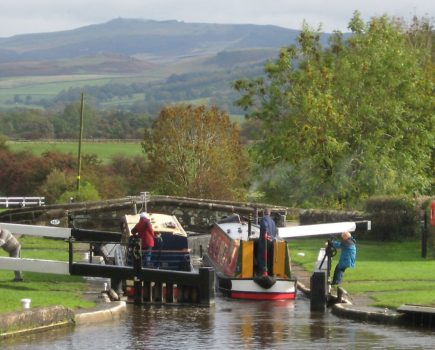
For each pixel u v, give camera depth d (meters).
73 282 40.84
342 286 39.72
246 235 45.91
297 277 45.38
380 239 58.19
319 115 78.38
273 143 81.75
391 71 80.56
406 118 80.94
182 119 98.88
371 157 77.38
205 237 59.12
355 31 83.88
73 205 64.06
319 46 85.19
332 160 78.50
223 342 28.88
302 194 79.88
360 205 74.75
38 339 28.45
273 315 35.28
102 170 127.12
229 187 94.38
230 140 100.12
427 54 91.56
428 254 51.25
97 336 29.33
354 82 80.50
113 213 63.97
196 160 97.38
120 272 38.34
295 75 82.50
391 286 39.38
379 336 29.77
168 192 96.56
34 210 64.19
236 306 38.38
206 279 37.81
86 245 57.09
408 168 78.75
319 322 33.06
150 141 100.00
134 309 36.28
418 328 31.45
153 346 28.05
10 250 41.25
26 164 125.06
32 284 39.28
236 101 86.06
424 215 50.34
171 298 38.25
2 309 30.67
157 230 43.91
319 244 58.03
